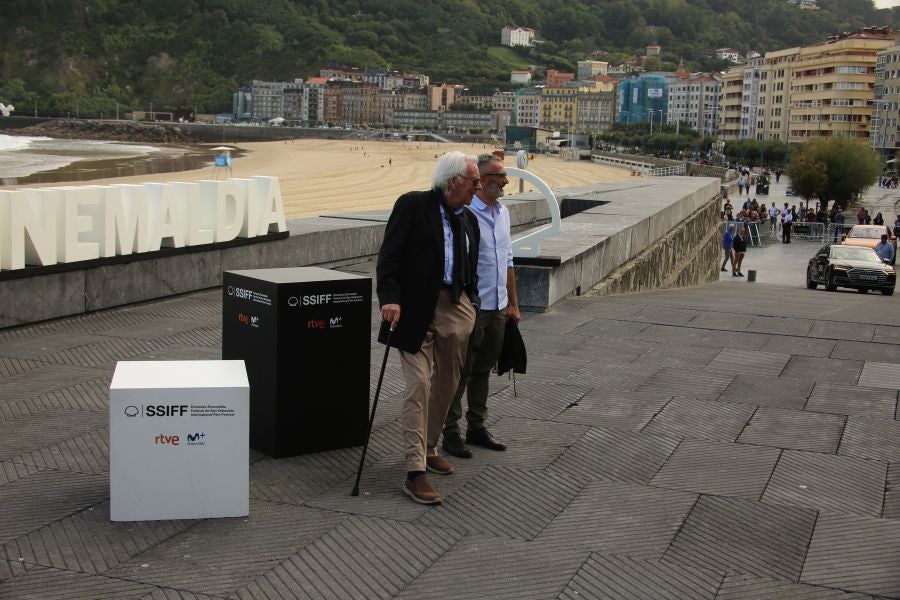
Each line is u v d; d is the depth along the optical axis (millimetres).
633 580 4180
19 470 5312
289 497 5000
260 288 5504
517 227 19297
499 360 5855
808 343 9375
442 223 5082
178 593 3947
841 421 6660
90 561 4215
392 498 5031
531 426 6383
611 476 5465
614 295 13070
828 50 150375
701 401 7086
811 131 152875
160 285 10617
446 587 4059
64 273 9422
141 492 4629
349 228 13992
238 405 4645
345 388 5723
